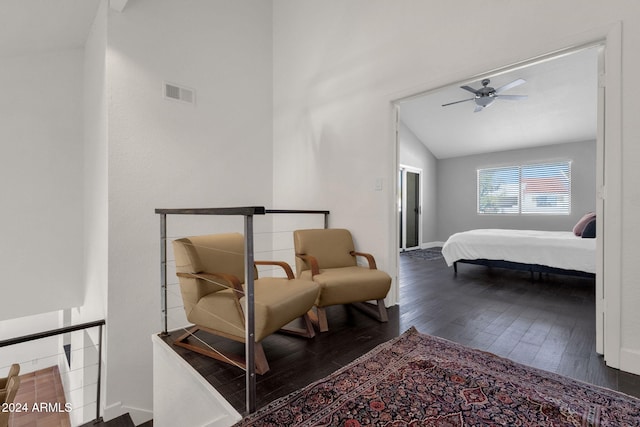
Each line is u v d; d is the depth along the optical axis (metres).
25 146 3.38
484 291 3.48
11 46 3.08
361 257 3.11
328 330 2.36
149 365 2.93
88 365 3.35
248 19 3.83
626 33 1.77
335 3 3.34
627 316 1.75
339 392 1.52
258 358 1.75
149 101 2.99
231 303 1.88
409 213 7.36
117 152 2.78
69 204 3.63
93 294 3.21
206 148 3.42
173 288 3.12
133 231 2.86
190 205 3.28
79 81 3.67
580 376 1.67
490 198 7.25
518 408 1.36
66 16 2.90
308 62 3.63
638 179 1.73
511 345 2.05
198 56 3.36
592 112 5.17
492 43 2.29
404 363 1.79
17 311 3.36
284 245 3.94
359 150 3.12
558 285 3.76
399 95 2.81
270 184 4.04
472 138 6.75
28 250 3.42
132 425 2.69
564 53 2.05
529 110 5.44
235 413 1.45
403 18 2.79
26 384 4.73
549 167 6.43
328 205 3.43
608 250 1.83
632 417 1.30
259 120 3.93
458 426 1.25
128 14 2.86
